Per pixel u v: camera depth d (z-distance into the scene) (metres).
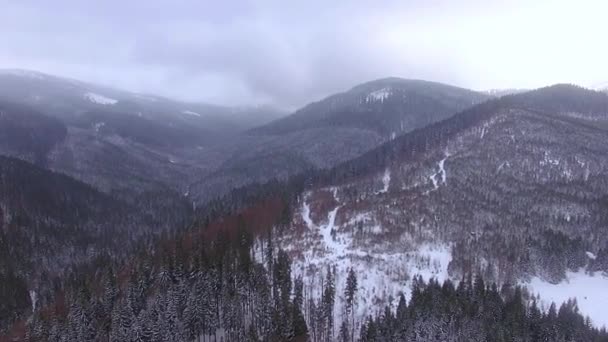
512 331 108.44
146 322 111.56
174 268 127.94
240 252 135.75
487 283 128.75
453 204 174.00
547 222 167.62
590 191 187.75
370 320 112.12
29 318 148.38
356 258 144.00
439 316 111.81
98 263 182.88
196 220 191.12
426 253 150.12
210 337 117.88
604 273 148.50
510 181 192.12
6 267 198.88
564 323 113.69
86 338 114.81
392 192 190.50
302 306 123.50
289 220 170.25
